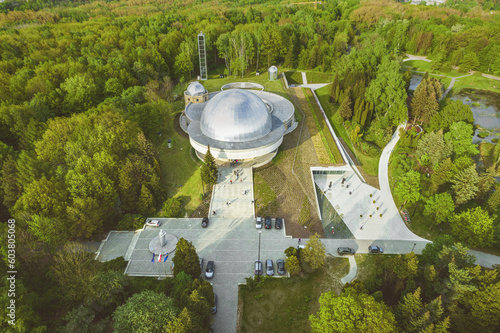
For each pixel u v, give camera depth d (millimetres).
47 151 73938
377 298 47219
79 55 126500
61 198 61781
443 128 95750
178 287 47625
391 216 73562
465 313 44812
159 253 60969
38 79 98438
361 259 61062
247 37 148500
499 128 109688
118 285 47438
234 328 47781
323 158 87938
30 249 52594
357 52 144125
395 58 151625
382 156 96062
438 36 175250
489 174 70188
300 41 169875
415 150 95938
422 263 56312
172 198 73750
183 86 132875
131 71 120625
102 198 65438
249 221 68875
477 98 134125
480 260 60906
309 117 108500
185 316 38188
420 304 42781
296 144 93625
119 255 61219
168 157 88625
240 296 52844
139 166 72875
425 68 165750
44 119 89500
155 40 142250
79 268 49031
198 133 86125
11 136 85375
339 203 77500
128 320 38875
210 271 56219
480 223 59406
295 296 52906
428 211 68500
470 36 162000
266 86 132250
